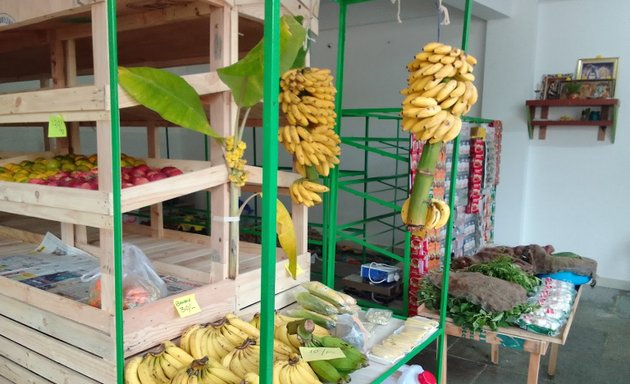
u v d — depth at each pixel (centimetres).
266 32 99
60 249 240
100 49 140
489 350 391
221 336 167
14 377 187
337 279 525
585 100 518
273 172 102
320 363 154
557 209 570
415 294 368
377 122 664
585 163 548
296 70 185
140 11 196
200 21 198
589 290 534
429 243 376
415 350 187
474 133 478
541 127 564
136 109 235
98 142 144
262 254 105
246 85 166
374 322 213
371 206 677
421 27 625
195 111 163
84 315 155
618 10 516
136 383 145
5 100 174
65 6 151
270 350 107
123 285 168
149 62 305
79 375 159
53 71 251
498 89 575
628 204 531
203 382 138
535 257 390
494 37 571
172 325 165
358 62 674
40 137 573
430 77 158
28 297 176
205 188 173
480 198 495
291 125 189
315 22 218
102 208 144
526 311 273
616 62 521
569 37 543
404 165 643
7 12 173
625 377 342
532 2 546
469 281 284
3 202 182
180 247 246
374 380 161
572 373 348
